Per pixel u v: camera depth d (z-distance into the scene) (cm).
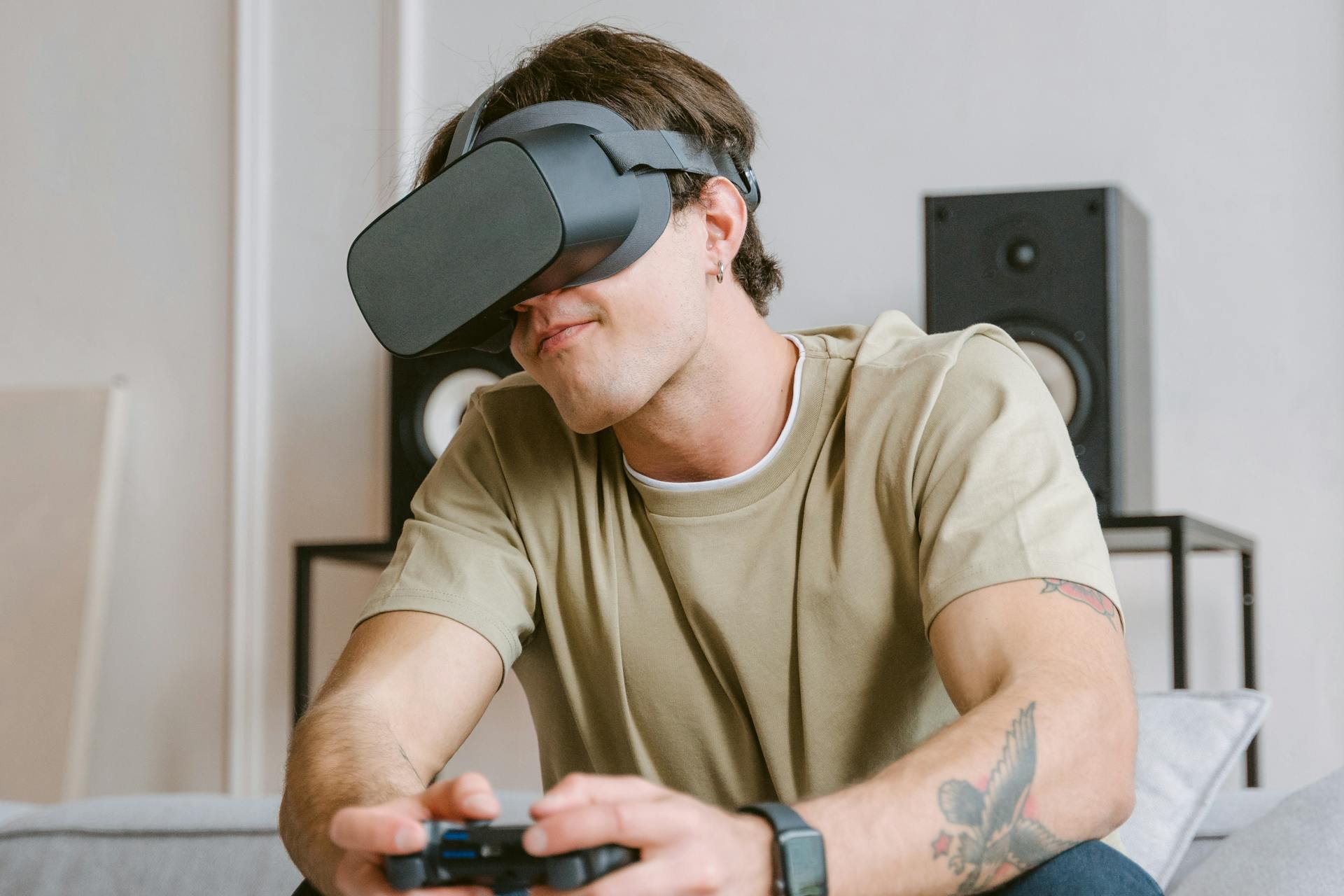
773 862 68
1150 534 201
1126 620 233
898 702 105
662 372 98
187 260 279
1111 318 204
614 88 103
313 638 264
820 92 252
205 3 283
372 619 109
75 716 263
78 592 268
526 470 115
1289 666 226
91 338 282
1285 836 110
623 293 95
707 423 105
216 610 269
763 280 114
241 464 269
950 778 75
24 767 264
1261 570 229
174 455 275
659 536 108
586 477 113
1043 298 206
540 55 108
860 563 104
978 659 88
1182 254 236
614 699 112
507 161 91
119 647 273
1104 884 77
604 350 95
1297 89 233
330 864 77
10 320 286
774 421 108
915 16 250
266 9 276
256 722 264
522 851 65
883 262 247
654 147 97
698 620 108
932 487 99
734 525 107
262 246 273
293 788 86
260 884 130
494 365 233
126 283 281
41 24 291
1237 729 128
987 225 209
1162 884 121
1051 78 244
